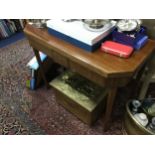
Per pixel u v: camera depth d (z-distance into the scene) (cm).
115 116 153
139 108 134
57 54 118
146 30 124
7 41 253
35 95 174
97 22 109
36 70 167
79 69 111
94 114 137
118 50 101
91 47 103
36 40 125
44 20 127
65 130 145
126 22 110
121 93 171
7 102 168
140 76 146
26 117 155
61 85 144
